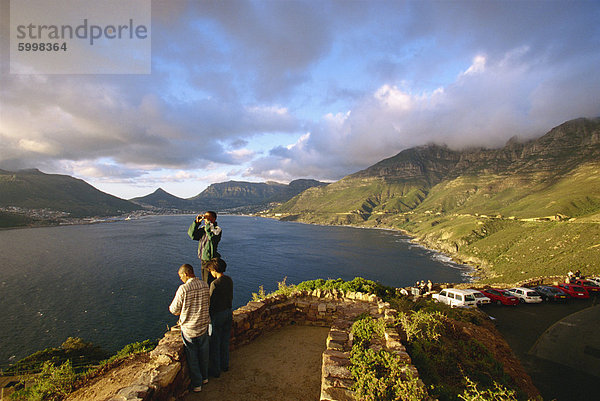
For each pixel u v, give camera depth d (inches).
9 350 1640.0
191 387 196.5
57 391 184.9
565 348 418.9
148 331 1908.2
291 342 289.4
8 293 2618.1
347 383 168.7
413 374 174.7
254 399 189.5
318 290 421.7
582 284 910.4
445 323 317.1
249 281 3171.8
